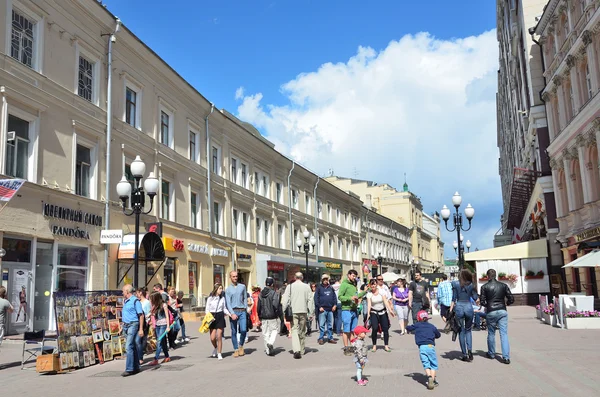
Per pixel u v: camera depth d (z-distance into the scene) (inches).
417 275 690.2
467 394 294.2
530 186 1317.7
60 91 707.4
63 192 694.5
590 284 925.8
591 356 418.3
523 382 324.5
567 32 987.9
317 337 661.9
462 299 425.7
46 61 685.9
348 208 2213.3
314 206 1841.8
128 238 798.5
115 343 499.8
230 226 1245.7
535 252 1242.0
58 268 690.8
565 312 673.0
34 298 647.8
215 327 480.4
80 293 464.8
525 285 1257.4
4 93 606.2
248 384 343.9
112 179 814.5
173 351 550.9
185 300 991.6
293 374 380.8
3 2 616.4
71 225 714.2
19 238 629.6
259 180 1462.8
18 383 372.8
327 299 584.7
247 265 1321.4
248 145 1389.0
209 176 1150.3
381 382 339.3
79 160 754.2
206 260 1114.7
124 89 864.9
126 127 858.8
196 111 1128.8
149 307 489.4
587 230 858.8
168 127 1022.4
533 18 1261.1
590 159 873.5
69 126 724.0
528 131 1385.3
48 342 557.6
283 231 1582.2
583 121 877.2
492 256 1274.6
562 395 285.0
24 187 632.4
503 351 404.5
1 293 478.3
